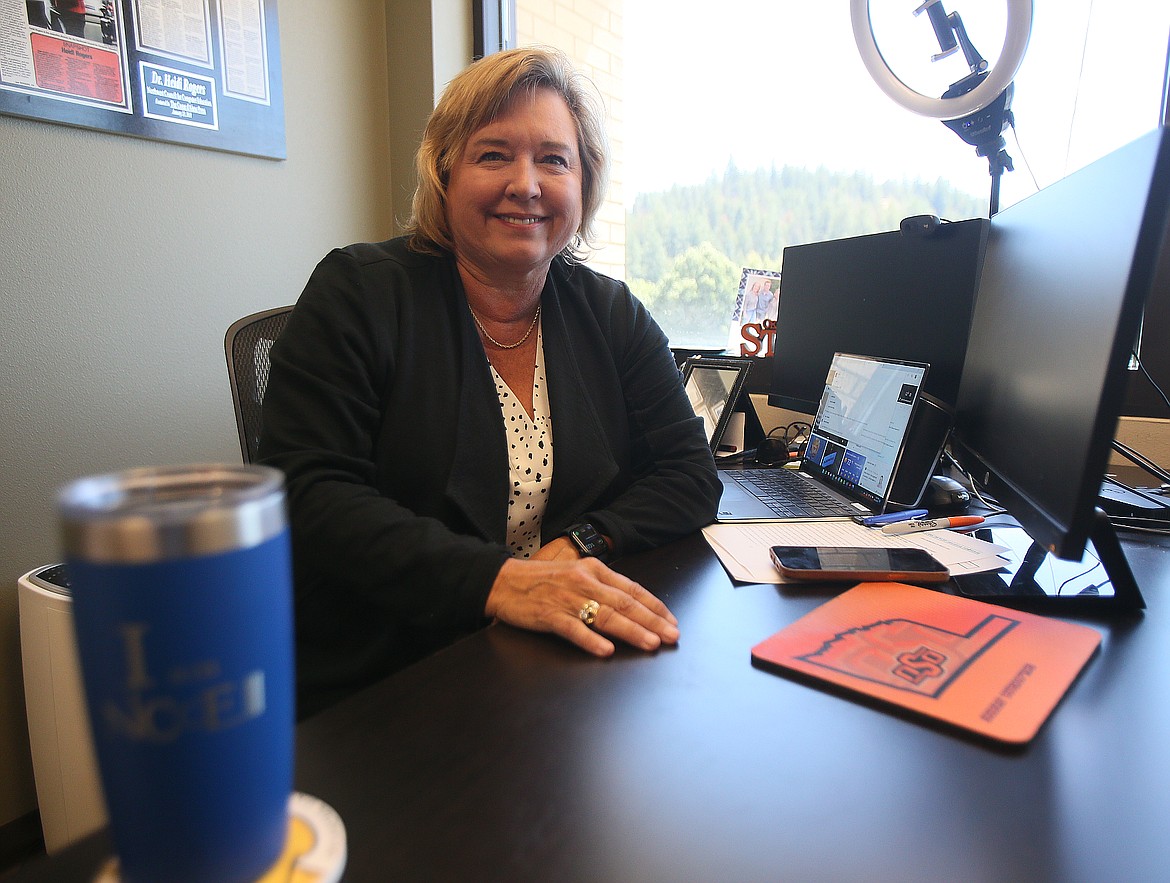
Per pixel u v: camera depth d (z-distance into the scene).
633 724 0.50
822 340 1.63
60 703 1.20
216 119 1.61
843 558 0.82
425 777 0.44
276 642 0.25
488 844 0.38
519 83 1.02
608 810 0.41
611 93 2.29
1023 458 0.76
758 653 0.60
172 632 0.22
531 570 0.71
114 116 1.43
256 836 0.25
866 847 0.38
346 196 1.99
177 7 1.52
